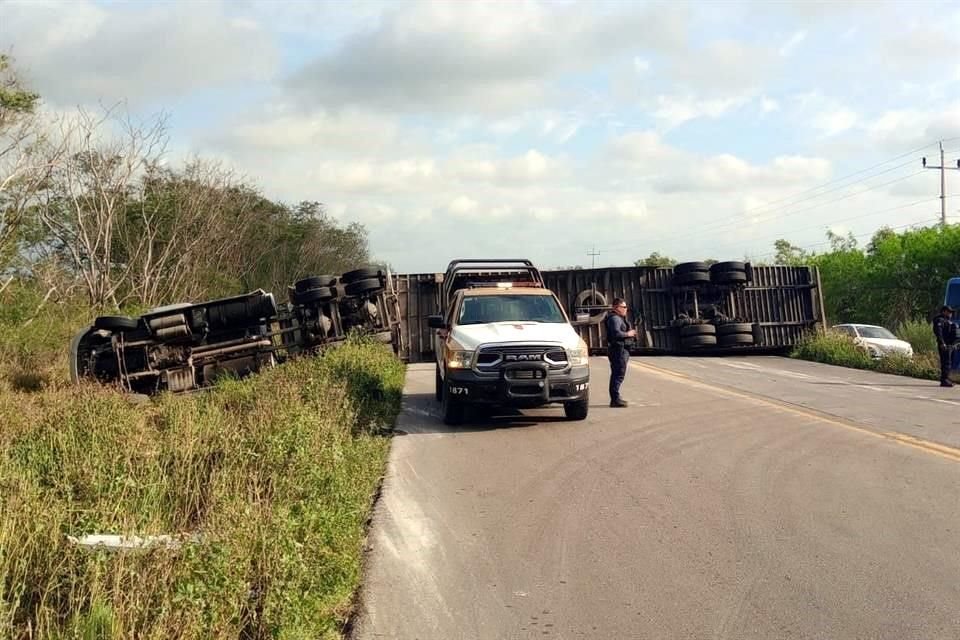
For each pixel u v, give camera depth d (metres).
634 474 8.92
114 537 5.77
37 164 23.95
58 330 20.42
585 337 25.06
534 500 7.95
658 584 5.75
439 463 9.64
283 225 52.97
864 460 9.58
